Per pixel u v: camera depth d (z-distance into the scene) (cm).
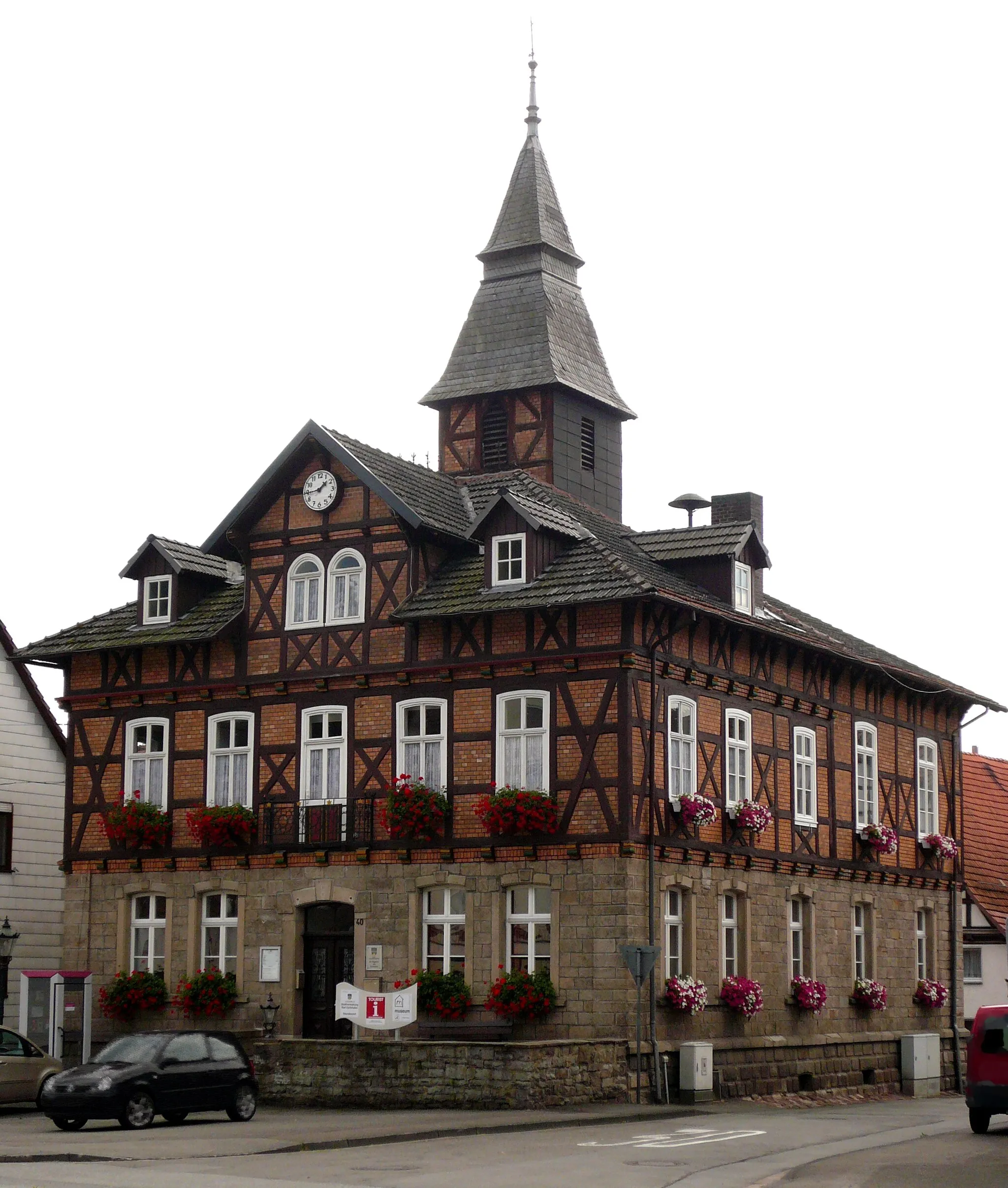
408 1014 2728
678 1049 2905
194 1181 1698
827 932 3469
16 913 3734
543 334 3812
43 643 3469
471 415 3844
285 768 3203
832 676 3591
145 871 3319
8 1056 2722
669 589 2977
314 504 3247
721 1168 1917
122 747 3381
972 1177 1827
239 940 3198
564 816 2916
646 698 2953
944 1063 3853
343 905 3134
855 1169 1912
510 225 3969
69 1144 2114
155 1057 2383
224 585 3488
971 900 4491
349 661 3167
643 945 2848
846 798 3600
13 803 3756
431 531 3120
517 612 3006
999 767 5094
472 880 2981
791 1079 3250
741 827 3159
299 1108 2677
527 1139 2227
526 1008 2855
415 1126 2303
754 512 3641
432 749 3073
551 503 3388
